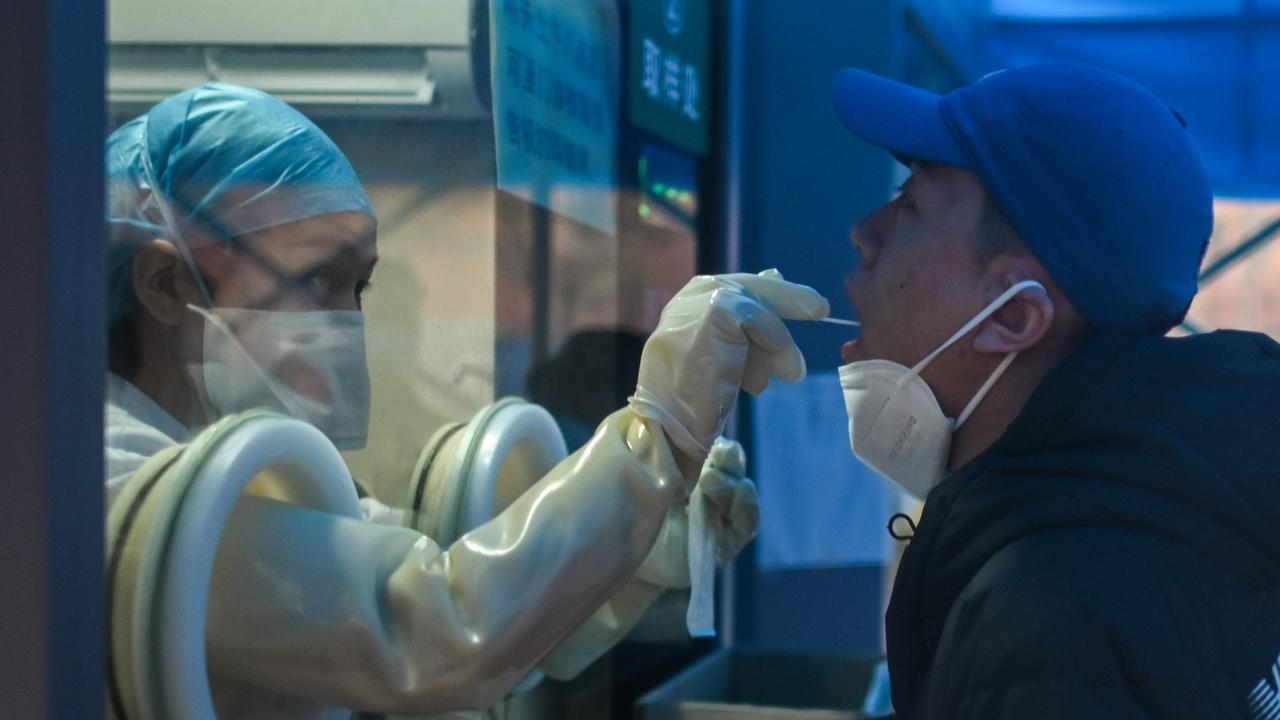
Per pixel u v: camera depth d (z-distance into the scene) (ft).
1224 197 11.59
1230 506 2.53
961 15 10.02
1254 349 2.81
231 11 3.40
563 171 4.94
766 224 7.19
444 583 2.81
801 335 7.13
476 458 3.76
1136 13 10.93
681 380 3.05
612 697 5.45
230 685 2.89
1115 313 2.82
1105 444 2.65
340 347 3.36
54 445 1.95
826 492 7.29
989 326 2.98
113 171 2.90
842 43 7.14
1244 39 10.90
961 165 3.01
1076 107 2.86
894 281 3.17
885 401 3.23
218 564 2.71
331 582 2.73
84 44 2.03
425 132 4.09
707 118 6.51
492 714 4.22
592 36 5.18
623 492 2.97
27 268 1.94
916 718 2.70
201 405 3.04
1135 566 2.45
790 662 5.76
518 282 4.76
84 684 2.05
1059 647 2.35
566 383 5.22
